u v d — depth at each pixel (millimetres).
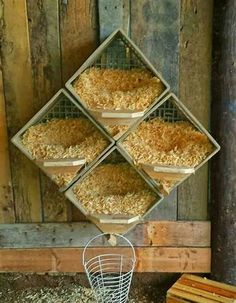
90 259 2219
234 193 2062
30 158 1863
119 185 2004
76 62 1979
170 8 1920
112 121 1760
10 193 2145
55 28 1942
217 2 1896
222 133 2006
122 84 1896
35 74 1995
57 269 2248
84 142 1884
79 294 2266
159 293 2271
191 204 2148
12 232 2195
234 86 1948
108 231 1938
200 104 2027
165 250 2207
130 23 1934
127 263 2229
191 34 1950
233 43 1907
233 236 2109
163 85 1804
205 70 1989
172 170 1810
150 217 2174
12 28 1941
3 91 2014
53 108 1925
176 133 1918
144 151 1880
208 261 2207
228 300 1993
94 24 1938
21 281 2328
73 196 1931
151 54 1969
